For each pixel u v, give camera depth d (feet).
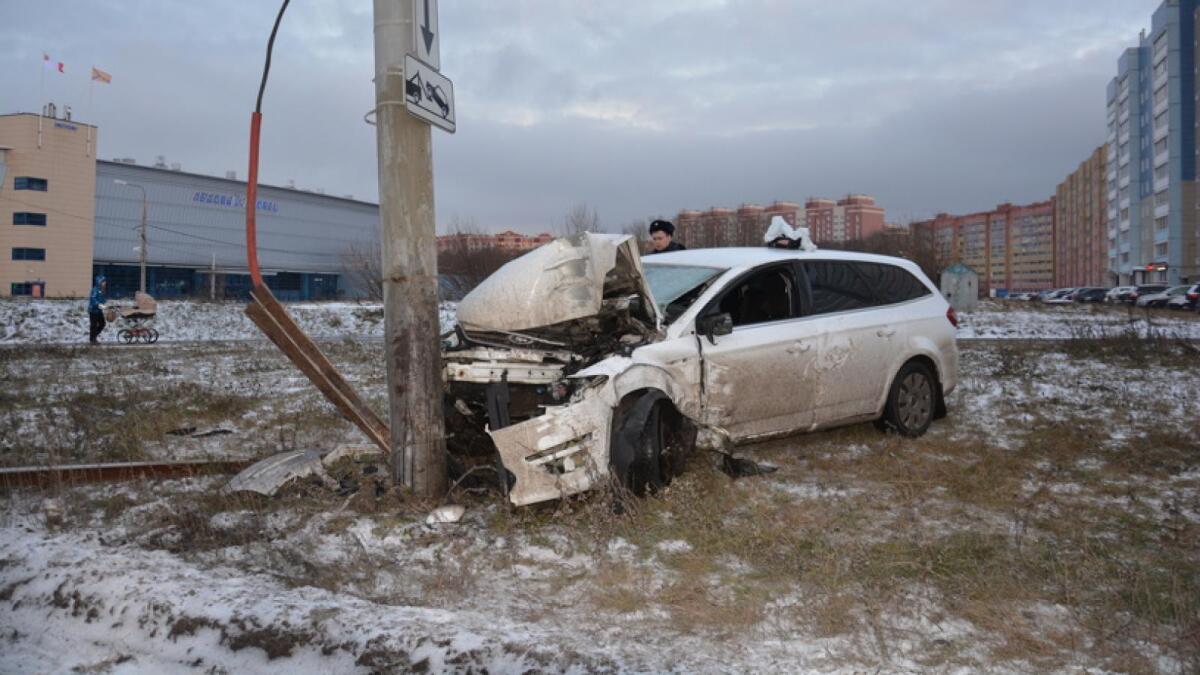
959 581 12.48
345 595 12.22
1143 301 146.30
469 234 128.67
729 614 11.45
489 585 12.92
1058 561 13.30
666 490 16.34
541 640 10.34
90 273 264.31
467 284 117.19
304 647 10.78
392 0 15.70
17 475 18.07
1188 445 22.00
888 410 22.88
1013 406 28.35
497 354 17.17
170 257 304.30
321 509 16.25
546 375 17.08
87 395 31.32
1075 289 230.89
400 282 16.19
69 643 11.66
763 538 14.44
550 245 18.06
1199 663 9.96
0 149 244.42
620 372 16.37
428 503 16.21
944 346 24.41
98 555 13.46
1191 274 303.27
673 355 17.98
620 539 14.65
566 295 17.20
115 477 18.69
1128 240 351.67
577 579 13.10
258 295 16.07
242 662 10.91
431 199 16.40
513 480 15.85
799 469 19.80
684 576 13.04
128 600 11.96
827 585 12.39
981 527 15.42
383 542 14.69
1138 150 345.10
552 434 15.38
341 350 52.31
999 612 11.43
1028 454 21.26
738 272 20.36
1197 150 300.20
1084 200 441.27
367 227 384.88
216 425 25.98
